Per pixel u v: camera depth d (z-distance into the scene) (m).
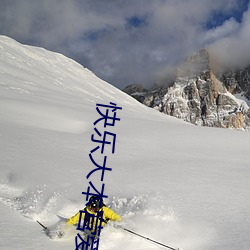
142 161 12.39
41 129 18.39
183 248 4.95
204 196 7.69
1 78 46.41
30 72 75.12
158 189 8.24
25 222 5.70
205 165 11.84
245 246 4.82
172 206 6.84
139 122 25.66
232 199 7.48
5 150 11.94
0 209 6.18
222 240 5.12
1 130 16.08
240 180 9.50
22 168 9.66
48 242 4.90
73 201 7.01
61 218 6.16
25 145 13.39
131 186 8.48
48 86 63.06
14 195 7.42
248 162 13.03
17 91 38.94
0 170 9.25
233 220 6.05
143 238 5.23
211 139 19.28
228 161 13.04
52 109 27.05
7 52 85.31
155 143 17.12
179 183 8.92
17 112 23.50
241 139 19.86
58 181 8.60
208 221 5.99
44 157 11.52
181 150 15.55
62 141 15.41
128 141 17.31
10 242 4.72
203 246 4.96
